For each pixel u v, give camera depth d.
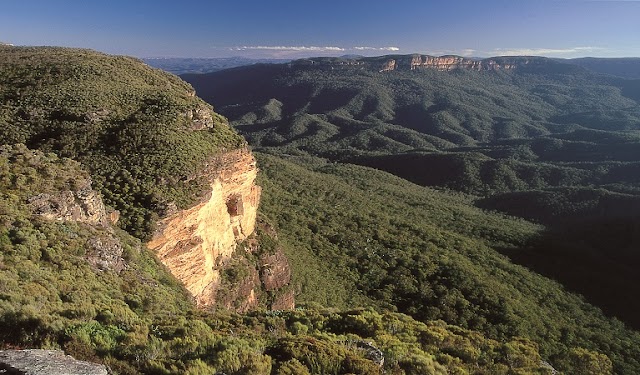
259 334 17.38
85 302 15.54
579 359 27.42
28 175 22.31
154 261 24.25
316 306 35.22
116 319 14.95
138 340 13.08
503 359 20.23
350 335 18.28
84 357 11.35
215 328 17.47
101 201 24.84
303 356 13.90
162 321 16.28
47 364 8.82
